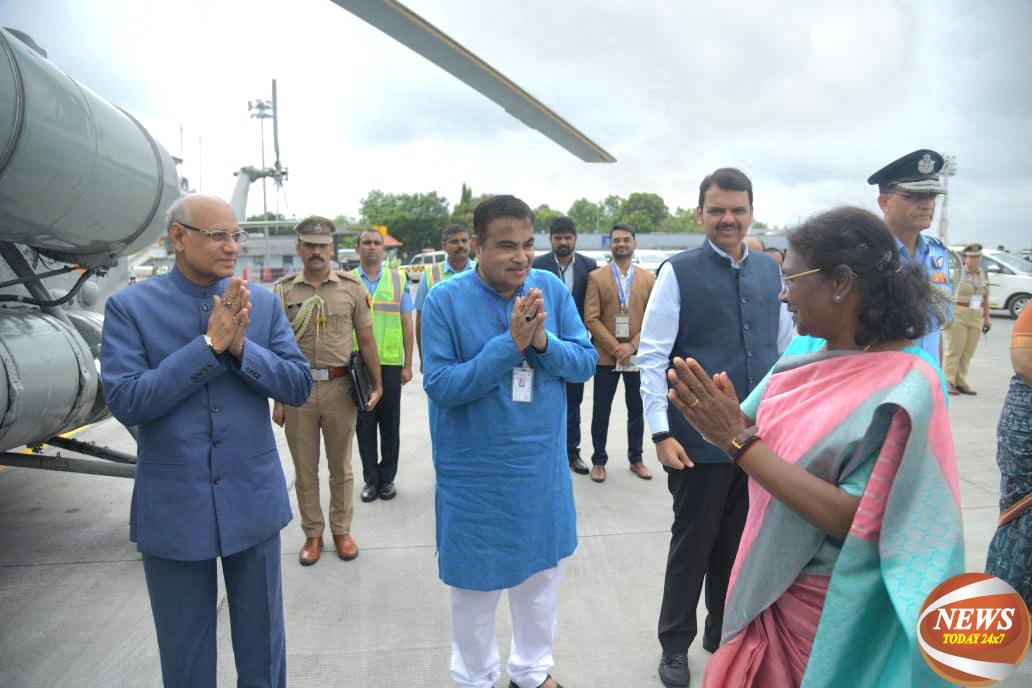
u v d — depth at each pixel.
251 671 1.98
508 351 1.84
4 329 2.72
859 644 1.11
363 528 3.76
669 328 2.33
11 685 2.36
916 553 1.04
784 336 2.46
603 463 4.50
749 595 1.28
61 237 2.78
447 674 2.43
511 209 1.94
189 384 1.71
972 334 7.05
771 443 1.26
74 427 3.28
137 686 2.36
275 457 1.98
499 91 2.59
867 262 1.16
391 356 4.13
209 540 1.79
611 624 2.75
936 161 2.52
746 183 2.31
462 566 1.99
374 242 4.21
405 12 2.05
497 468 1.96
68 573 3.22
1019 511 2.38
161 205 3.17
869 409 1.12
